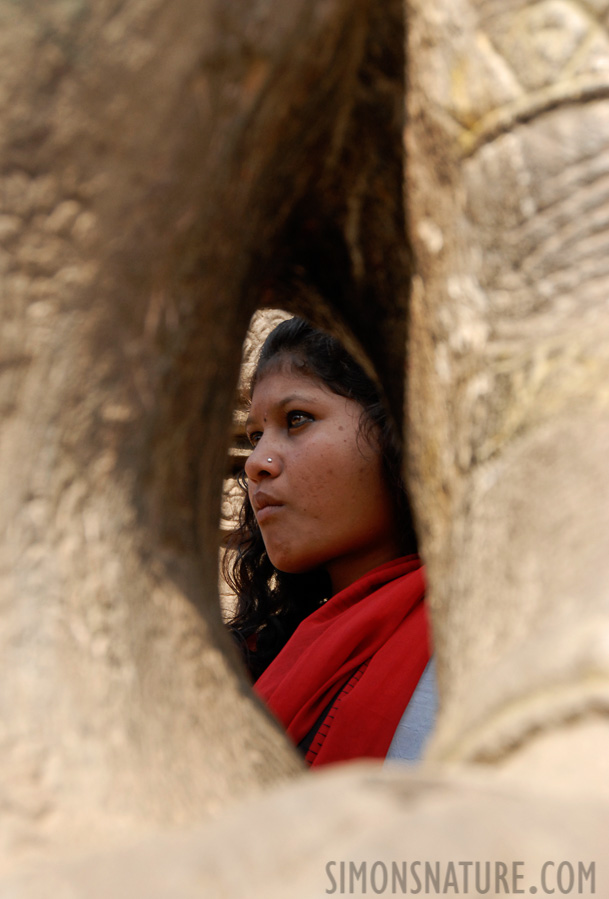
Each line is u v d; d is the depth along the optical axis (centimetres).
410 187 51
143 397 43
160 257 42
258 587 142
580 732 30
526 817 25
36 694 36
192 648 45
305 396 113
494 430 44
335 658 105
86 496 41
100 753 36
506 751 32
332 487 113
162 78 38
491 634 37
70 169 38
